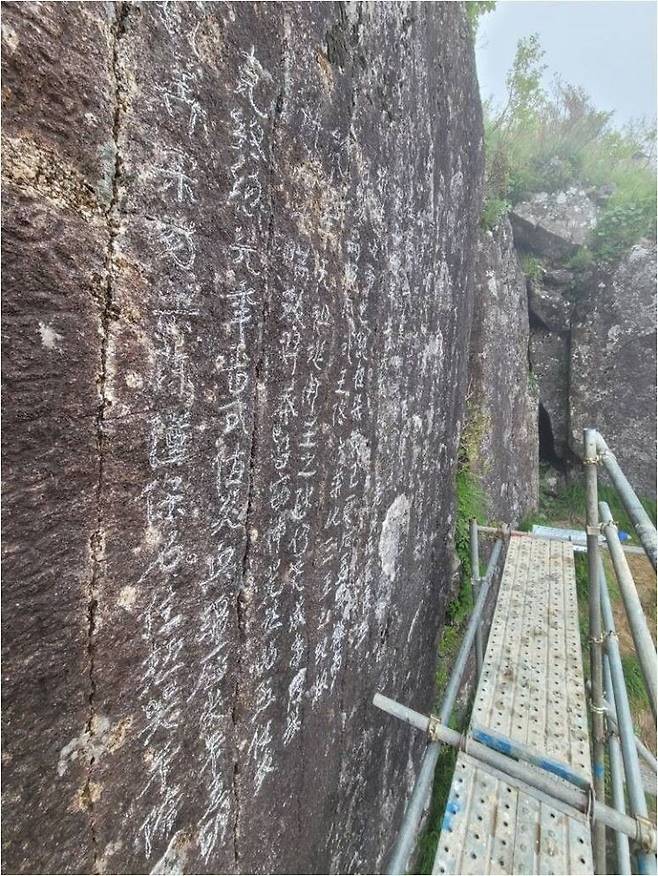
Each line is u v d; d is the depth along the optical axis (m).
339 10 1.33
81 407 0.70
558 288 6.32
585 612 4.83
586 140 6.53
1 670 0.62
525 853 1.37
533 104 6.43
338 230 1.44
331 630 1.70
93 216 0.70
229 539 1.08
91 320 0.71
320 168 1.31
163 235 0.82
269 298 1.14
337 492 1.64
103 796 0.79
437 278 2.60
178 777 0.97
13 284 0.61
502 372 4.86
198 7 0.84
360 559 1.92
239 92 0.96
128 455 0.79
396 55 1.75
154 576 0.86
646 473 5.89
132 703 0.84
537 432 6.26
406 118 1.91
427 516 2.98
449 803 1.50
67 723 0.72
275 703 1.34
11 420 0.61
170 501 0.89
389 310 1.94
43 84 0.62
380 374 1.93
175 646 0.93
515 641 2.28
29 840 0.67
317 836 1.73
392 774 2.63
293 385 1.28
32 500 0.65
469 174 3.15
